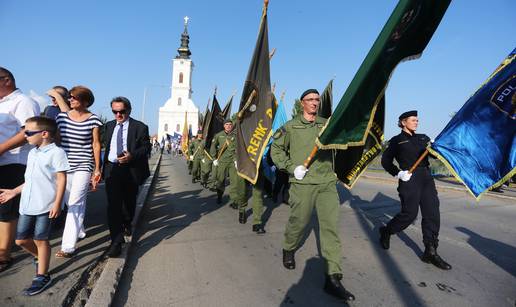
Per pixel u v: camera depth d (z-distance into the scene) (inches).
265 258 151.6
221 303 108.7
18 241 110.0
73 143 140.0
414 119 153.5
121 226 145.1
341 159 150.6
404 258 153.7
